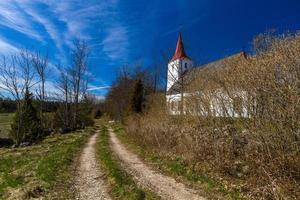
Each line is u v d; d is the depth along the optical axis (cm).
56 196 1024
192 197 1022
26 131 3209
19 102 3250
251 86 1179
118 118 6650
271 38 1305
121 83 6606
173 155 1702
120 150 2258
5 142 3206
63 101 4653
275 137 1053
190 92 1938
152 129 2258
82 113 5403
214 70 1773
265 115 1116
